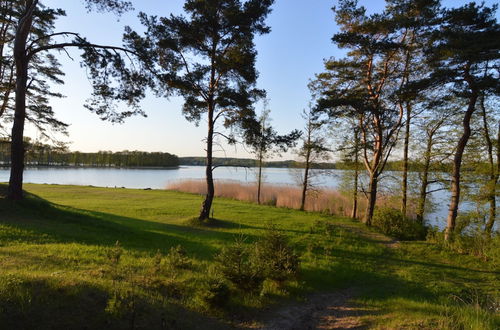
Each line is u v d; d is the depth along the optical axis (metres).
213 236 13.12
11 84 18.88
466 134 14.96
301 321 6.30
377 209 19.58
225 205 24.14
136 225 13.77
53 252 7.80
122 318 4.40
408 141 21.31
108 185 49.47
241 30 14.91
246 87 16.34
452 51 12.95
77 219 13.01
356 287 9.12
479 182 18.00
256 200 30.47
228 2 15.05
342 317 6.63
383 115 17.59
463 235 14.69
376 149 19.47
